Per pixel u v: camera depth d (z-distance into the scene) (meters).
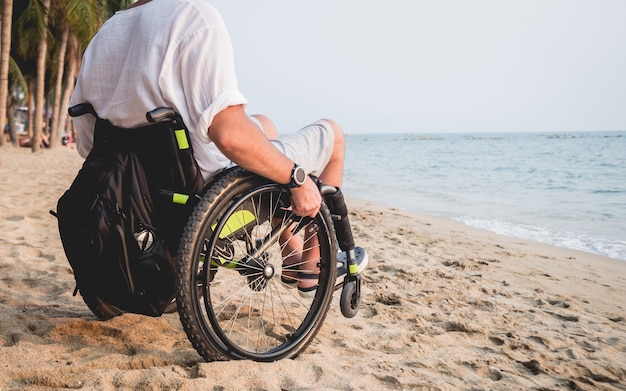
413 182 20.00
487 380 2.12
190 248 1.73
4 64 16.42
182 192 1.80
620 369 2.37
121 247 1.72
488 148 69.62
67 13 18.23
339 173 2.27
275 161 1.82
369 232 6.36
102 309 2.24
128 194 1.73
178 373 1.79
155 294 1.81
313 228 2.16
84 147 2.05
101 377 1.71
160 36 1.71
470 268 4.57
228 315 2.56
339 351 2.29
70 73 24.91
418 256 4.94
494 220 9.94
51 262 3.46
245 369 1.85
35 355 1.88
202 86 1.71
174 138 1.72
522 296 3.73
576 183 19.30
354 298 2.37
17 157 16.69
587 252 6.51
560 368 2.32
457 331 2.78
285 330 2.42
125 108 1.74
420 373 2.11
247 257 1.98
